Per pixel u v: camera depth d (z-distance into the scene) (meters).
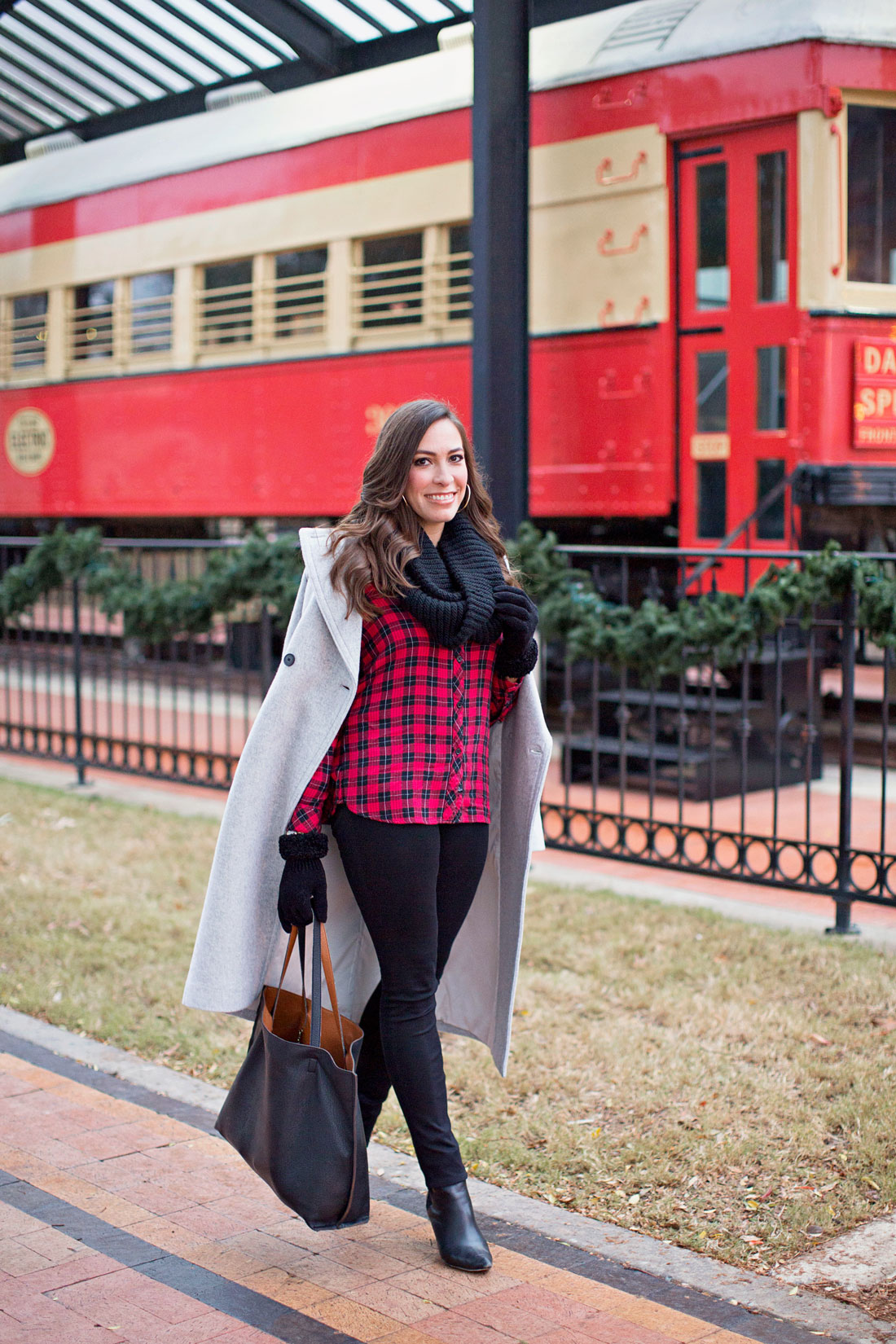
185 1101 3.50
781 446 7.04
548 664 8.42
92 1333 2.38
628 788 7.48
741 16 7.03
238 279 9.54
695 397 7.36
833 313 6.88
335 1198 2.45
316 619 2.54
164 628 7.33
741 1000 4.20
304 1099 2.44
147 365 10.30
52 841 6.43
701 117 7.13
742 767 5.25
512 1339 2.37
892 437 7.11
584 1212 2.92
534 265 7.89
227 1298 2.50
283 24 8.55
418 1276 2.60
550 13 8.14
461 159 8.06
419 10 8.30
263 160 9.25
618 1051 3.81
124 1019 4.09
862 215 6.96
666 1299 2.54
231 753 7.15
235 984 2.58
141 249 10.25
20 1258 2.64
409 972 2.59
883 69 6.85
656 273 7.37
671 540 8.01
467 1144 3.24
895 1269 2.66
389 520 2.55
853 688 4.89
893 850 6.03
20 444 11.62
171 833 6.57
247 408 9.53
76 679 7.93
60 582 7.95
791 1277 2.63
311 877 2.48
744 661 5.28
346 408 8.87
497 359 6.58
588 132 7.59
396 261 8.52
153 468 10.33
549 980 4.41
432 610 2.49
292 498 9.28
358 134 8.62
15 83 11.16
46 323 11.23
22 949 4.78
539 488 7.97
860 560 4.86
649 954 4.68
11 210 11.48
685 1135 3.28
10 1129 3.28
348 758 2.56
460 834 2.59
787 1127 3.31
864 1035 3.87
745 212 7.08
